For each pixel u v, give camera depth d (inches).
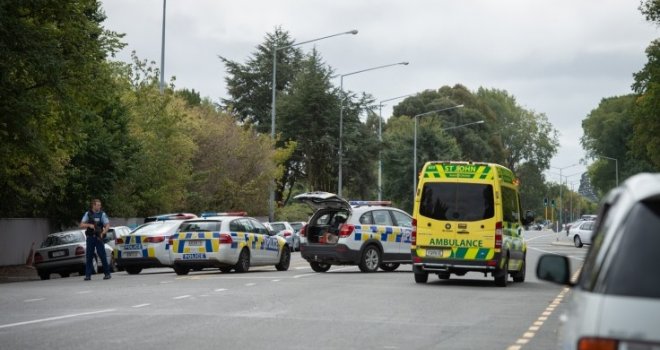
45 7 1272.1
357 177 2802.7
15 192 1583.4
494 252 982.4
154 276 1200.8
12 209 1633.9
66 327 570.3
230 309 692.7
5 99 1208.2
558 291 935.0
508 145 6230.3
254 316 641.6
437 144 3772.1
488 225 987.3
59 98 1315.2
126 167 1847.9
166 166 2075.5
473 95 5605.3
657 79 2728.8
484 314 685.9
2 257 1684.3
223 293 843.4
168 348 476.7
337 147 2746.1
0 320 612.1
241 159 2556.6
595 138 5812.0
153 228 1385.3
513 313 697.0
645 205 219.6
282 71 3614.7
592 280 218.7
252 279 1063.6
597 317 204.8
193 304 733.3
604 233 228.7
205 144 2476.6
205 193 2445.9
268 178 2568.9
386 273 1217.4
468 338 538.6
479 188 995.9
